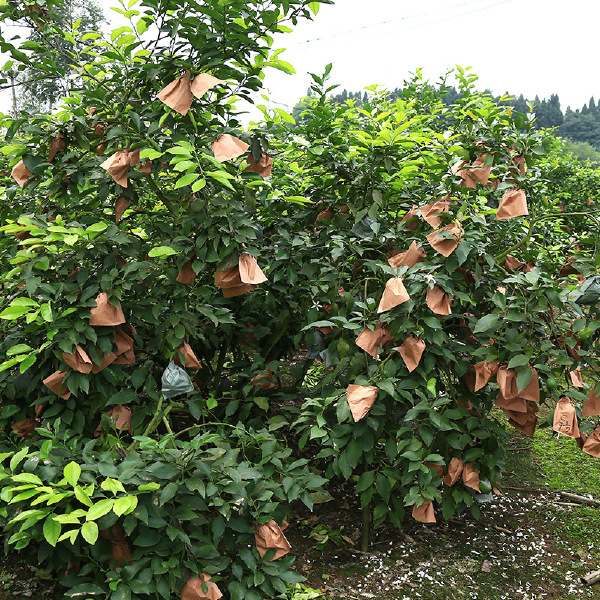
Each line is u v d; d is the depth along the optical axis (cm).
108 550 202
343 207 300
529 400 247
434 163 292
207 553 197
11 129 245
